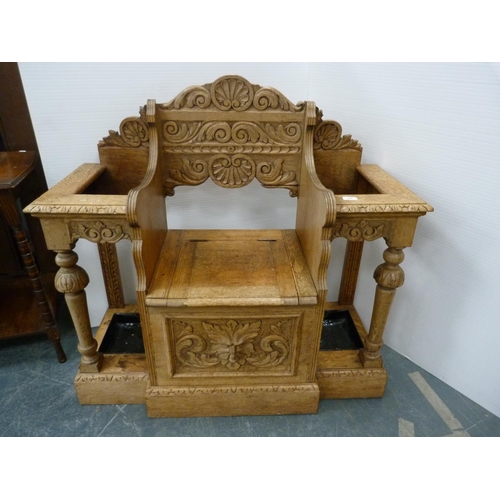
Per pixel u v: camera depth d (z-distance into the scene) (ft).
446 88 3.93
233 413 4.45
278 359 4.21
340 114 4.96
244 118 4.21
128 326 5.67
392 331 5.47
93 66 4.44
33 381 4.91
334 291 6.23
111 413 4.47
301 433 4.28
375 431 4.32
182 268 4.18
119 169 4.75
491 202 3.88
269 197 5.56
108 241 3.67
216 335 3.98
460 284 4.42
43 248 5.76
